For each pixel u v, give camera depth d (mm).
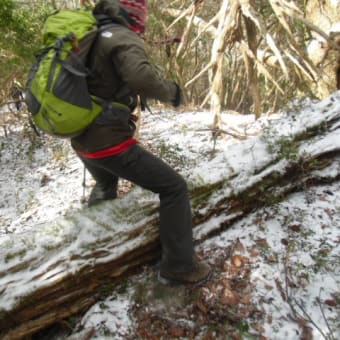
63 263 2391
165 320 2410
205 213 2830
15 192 5031
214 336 2334
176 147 4770
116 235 2566
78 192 4469
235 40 5441
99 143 2234
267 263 2646
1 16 4668
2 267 2346
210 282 2561
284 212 2982
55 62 2096
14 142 6789
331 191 3145
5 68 5637
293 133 3277
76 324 2451
